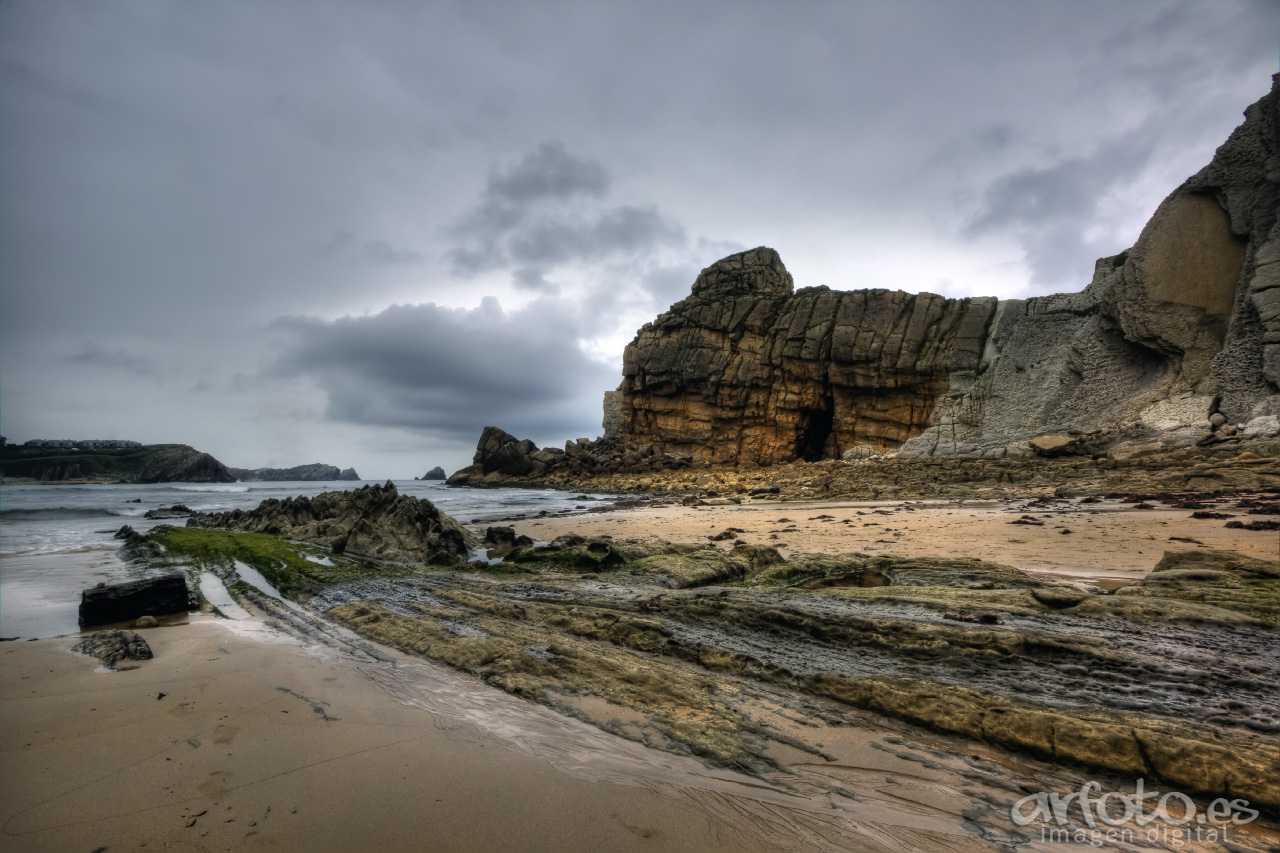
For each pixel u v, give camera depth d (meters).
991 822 3.68
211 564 15.09
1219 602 7.29
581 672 6.32
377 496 20.30
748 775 4.26
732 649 6.64
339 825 3.57
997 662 5.86
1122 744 4.30
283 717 5.27
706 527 20.86
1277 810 3.64
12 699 5.69
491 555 16.78
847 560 11.27
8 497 63.53
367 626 8.68
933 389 58.53
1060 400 44.47
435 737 4.86
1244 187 36.62
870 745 4.71
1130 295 40.25
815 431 72.00
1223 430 29.73
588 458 73.19
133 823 3.56
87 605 9.27
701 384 70.88
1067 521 16.81
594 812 3.75
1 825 3.54
